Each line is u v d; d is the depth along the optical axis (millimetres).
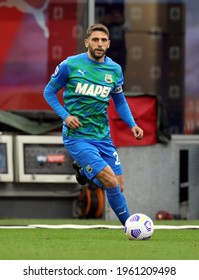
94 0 48594
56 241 26453
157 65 49125
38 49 48500
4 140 44219
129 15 49031
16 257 21953
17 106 47875
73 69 28516
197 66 49312
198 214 46062
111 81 28703
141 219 26812
